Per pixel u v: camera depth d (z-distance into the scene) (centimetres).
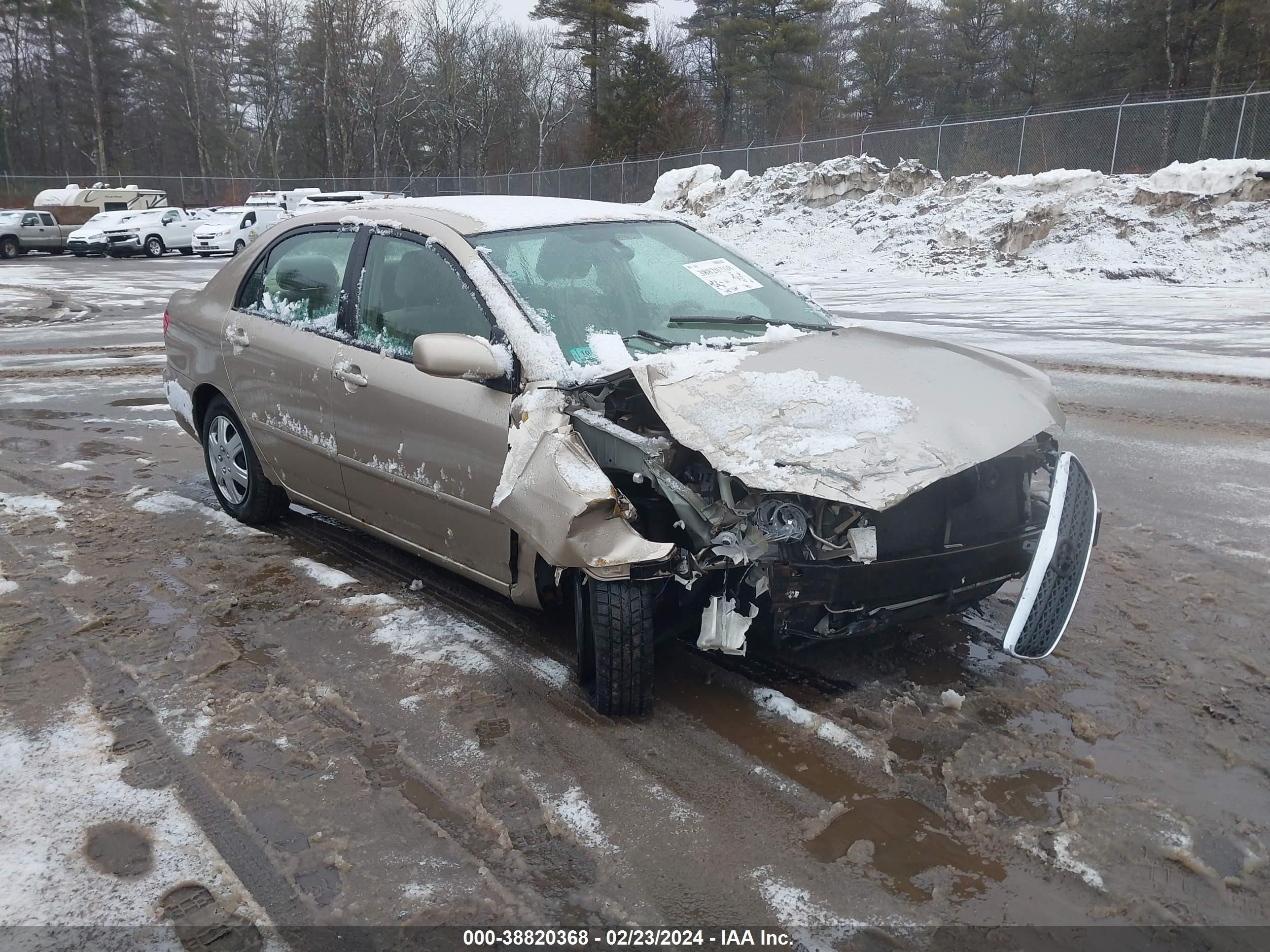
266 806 282
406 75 5619
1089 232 2130
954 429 305
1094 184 2255
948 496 310
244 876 253
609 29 5231
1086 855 257
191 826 273
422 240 395
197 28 6462
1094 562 457
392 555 481
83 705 339
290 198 3841
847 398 311
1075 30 4162
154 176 6506
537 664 365
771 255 2630
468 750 310
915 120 4997
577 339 356
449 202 435
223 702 341
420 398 367
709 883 249
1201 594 420
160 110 6769
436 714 331
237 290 496
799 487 276
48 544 499
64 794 288
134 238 3284
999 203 2355
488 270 367
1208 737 312
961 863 255
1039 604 303
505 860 258
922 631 391
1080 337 1169
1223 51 3453
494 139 5825
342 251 436
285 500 518
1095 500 327
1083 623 394
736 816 275
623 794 286
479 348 332
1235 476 588
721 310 402
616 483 328
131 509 557
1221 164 2075
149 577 455
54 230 3450
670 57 5491
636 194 3862
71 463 657
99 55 6328
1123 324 1290
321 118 6328
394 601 423
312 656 374
